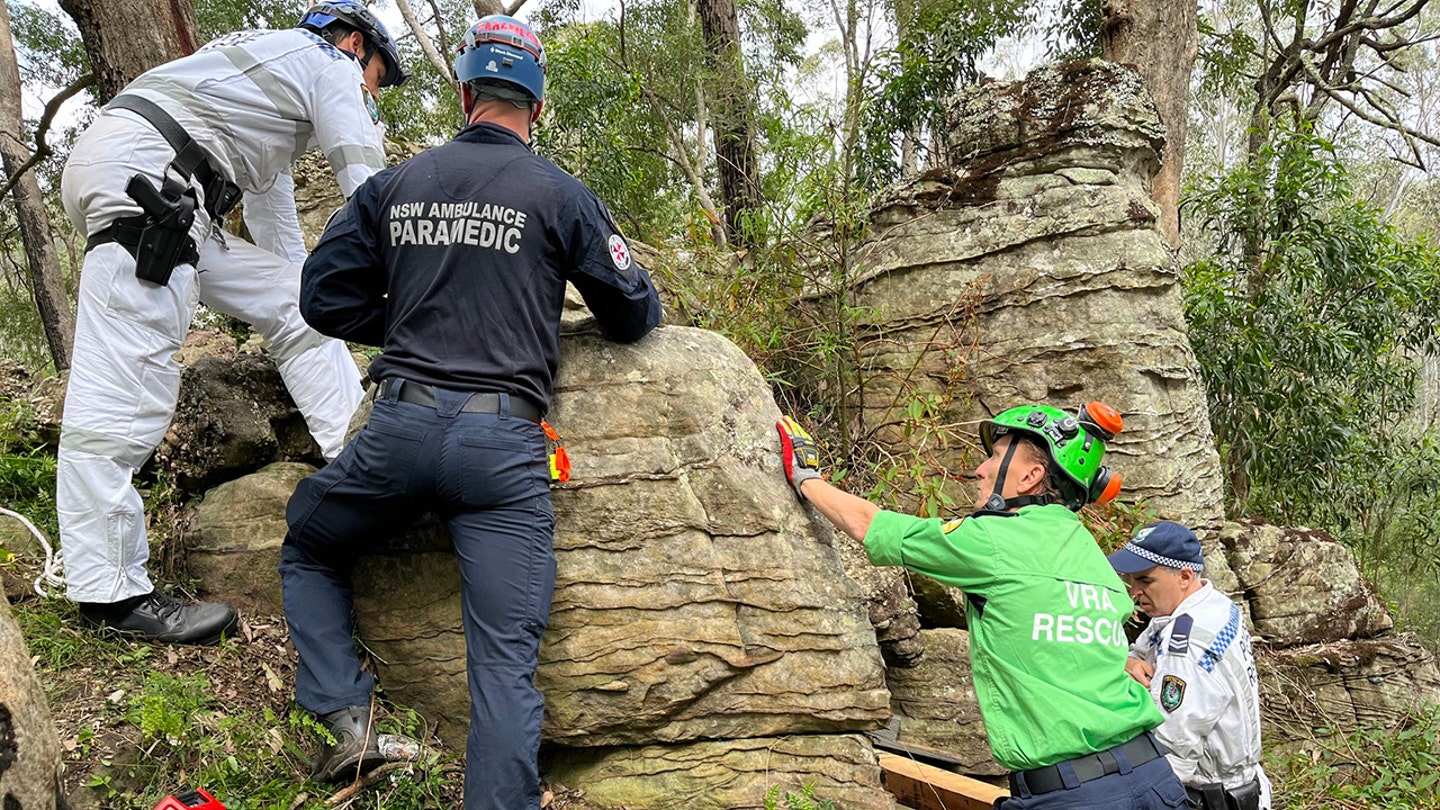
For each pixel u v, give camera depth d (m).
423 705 2.89
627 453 2.87
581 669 2.75
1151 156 5.08
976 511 2.62
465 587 2.47
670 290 4.70
